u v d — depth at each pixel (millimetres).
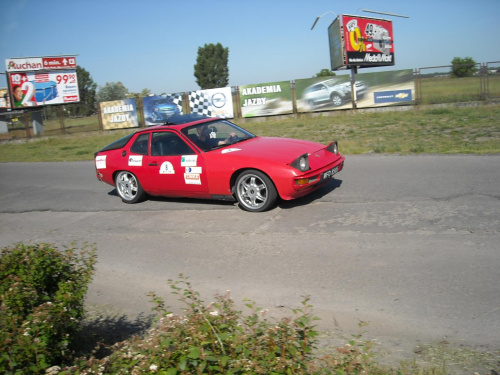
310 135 16750
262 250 5645
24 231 7766
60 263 3641
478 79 22844
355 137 14953
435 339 3506
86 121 34438
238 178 7160
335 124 19781
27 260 3564
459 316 3760
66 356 3189
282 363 2365
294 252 5453
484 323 3631
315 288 4500
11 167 16453
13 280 3361
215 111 25641
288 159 6801
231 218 7109
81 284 3518
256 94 25000
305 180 6656
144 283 5141
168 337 2568
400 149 11297
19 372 2547
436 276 4453
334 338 3635
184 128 7945
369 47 25750
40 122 30781
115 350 2871
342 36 24594
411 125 16766
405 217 6199
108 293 4984
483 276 4352
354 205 7008
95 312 4570
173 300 4645
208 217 7328
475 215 5980
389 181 8242
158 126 8352
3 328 2859
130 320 4355
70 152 19547
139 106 27484
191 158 7590
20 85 30000
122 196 8945
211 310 2941
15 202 10180
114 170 8789
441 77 22906
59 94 30844
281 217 6848
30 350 2748
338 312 4027
